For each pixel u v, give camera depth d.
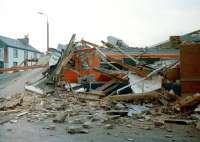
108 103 14.83
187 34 22.12
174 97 15.19
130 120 10.71
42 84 20.20
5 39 56.62
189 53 14.32
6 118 10.90
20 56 59.06
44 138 7.84
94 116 11.21
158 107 13.96
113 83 18.14
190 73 14.28
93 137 7.99
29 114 11.75
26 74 26.56
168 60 21.05
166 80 16.91
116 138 7.89
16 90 19.53
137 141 7.57
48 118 10.96
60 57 21.95
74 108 13.38
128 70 19.30
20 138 7.81
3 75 28.59
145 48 22.02
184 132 8.69
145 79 17.06
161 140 7.68
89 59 20.88
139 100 15.45
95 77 19.81
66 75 20.78
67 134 8.35
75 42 21.53
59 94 17.53
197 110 11.60
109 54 21.25
